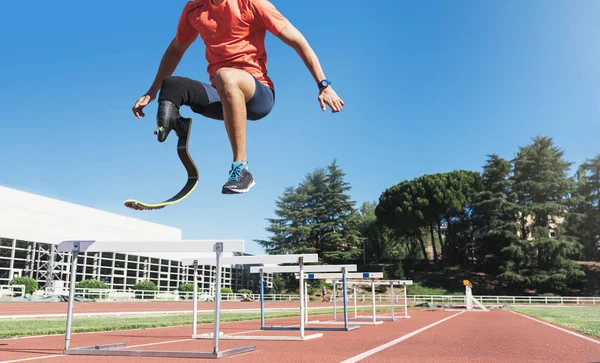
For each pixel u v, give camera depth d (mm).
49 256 34781
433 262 65688
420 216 57844
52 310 18172
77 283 33656
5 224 31797
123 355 4777
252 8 2748
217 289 4688
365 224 72812
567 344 6402
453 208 57094
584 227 60906
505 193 55375
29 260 33594
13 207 32625
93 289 32344
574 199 54281
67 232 36969
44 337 7539
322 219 62469
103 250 5016
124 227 43312
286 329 9516
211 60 2887
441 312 22781
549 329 9797
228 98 2607
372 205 94750
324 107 2832
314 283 59531
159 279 45281
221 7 2773
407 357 4680
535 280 50188
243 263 7242
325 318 15125
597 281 53312
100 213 40688
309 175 64625
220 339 7203
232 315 17094
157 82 3346
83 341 6766
